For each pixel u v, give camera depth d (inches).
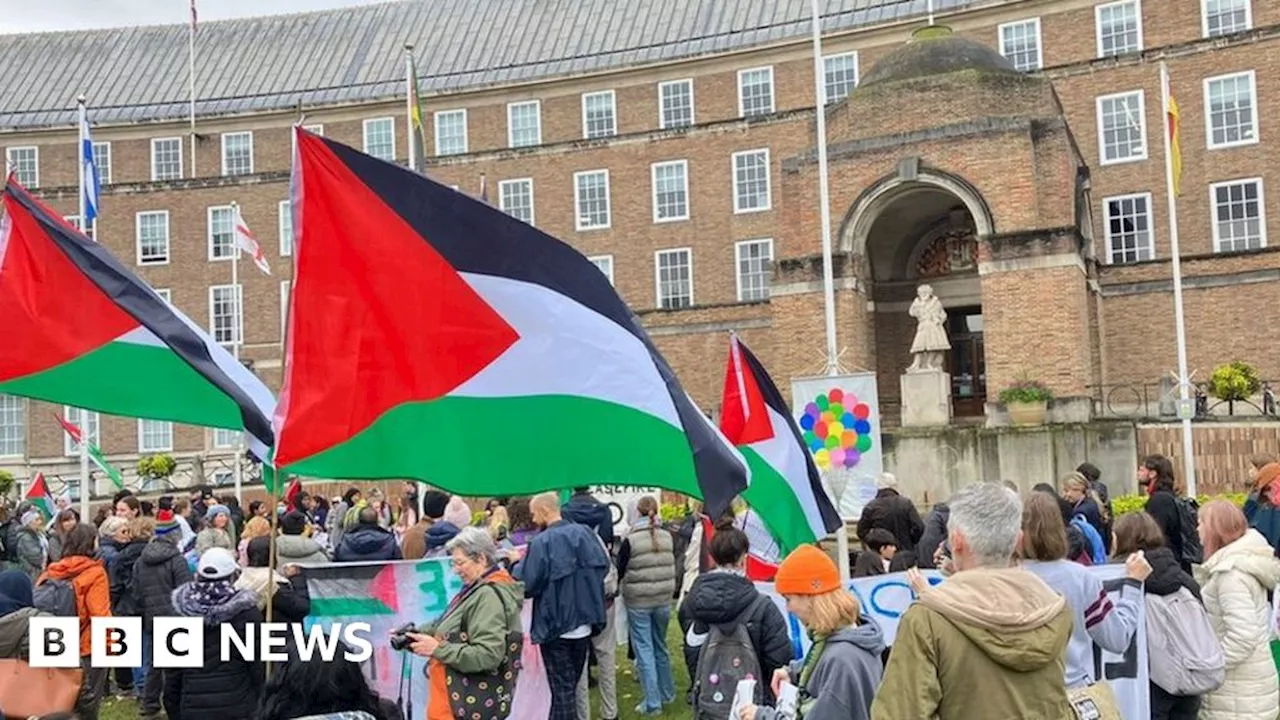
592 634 387.9
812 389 560.7
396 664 402.9
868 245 1488.7
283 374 268.7
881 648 228.1
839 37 2071.9
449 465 271.9
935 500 1099.9
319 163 272.1
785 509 402.3
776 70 2124.8
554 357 281.6
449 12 2490.2
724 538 312.5
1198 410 1331.2
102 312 351.3
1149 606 310.5
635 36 2273.6
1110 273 1617.9
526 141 2272.4
